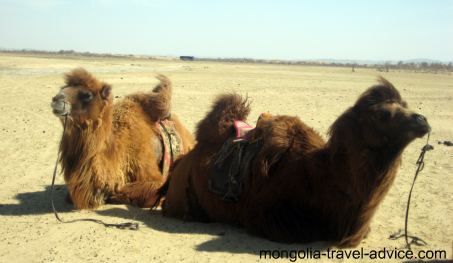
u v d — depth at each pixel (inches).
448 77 2438.5
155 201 319.0
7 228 275.1
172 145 352.2
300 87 1338.6
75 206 315.6
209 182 273.0
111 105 311.4
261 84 1395.2
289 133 255.8
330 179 235.8
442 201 340.5
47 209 315.0
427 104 993.5
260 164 253.1
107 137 312.0
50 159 456.8
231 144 271.6
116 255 235.9
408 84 1633.9
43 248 245.3
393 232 274.7
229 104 287.1
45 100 890.7
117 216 300.8
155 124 352.5
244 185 263.4
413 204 333.4
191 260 229.1
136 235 263.0
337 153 231.5
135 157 331.0
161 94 355.3
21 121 659.4
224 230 270.2
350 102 981.8
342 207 235.1
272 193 250.4
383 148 221.1
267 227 251.8
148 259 231.0
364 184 224.5
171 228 275.9
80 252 239.9
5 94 971.3
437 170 437.4
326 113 809.5
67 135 303.6
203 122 290.7
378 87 228.5
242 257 232.2
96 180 311.1
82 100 295.7
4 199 337.1
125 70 1982.0
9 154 473.4
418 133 212.4
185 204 290.7
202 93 1055.6
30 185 374.3
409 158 486.9
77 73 304.2
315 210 246.2
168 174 343.0
